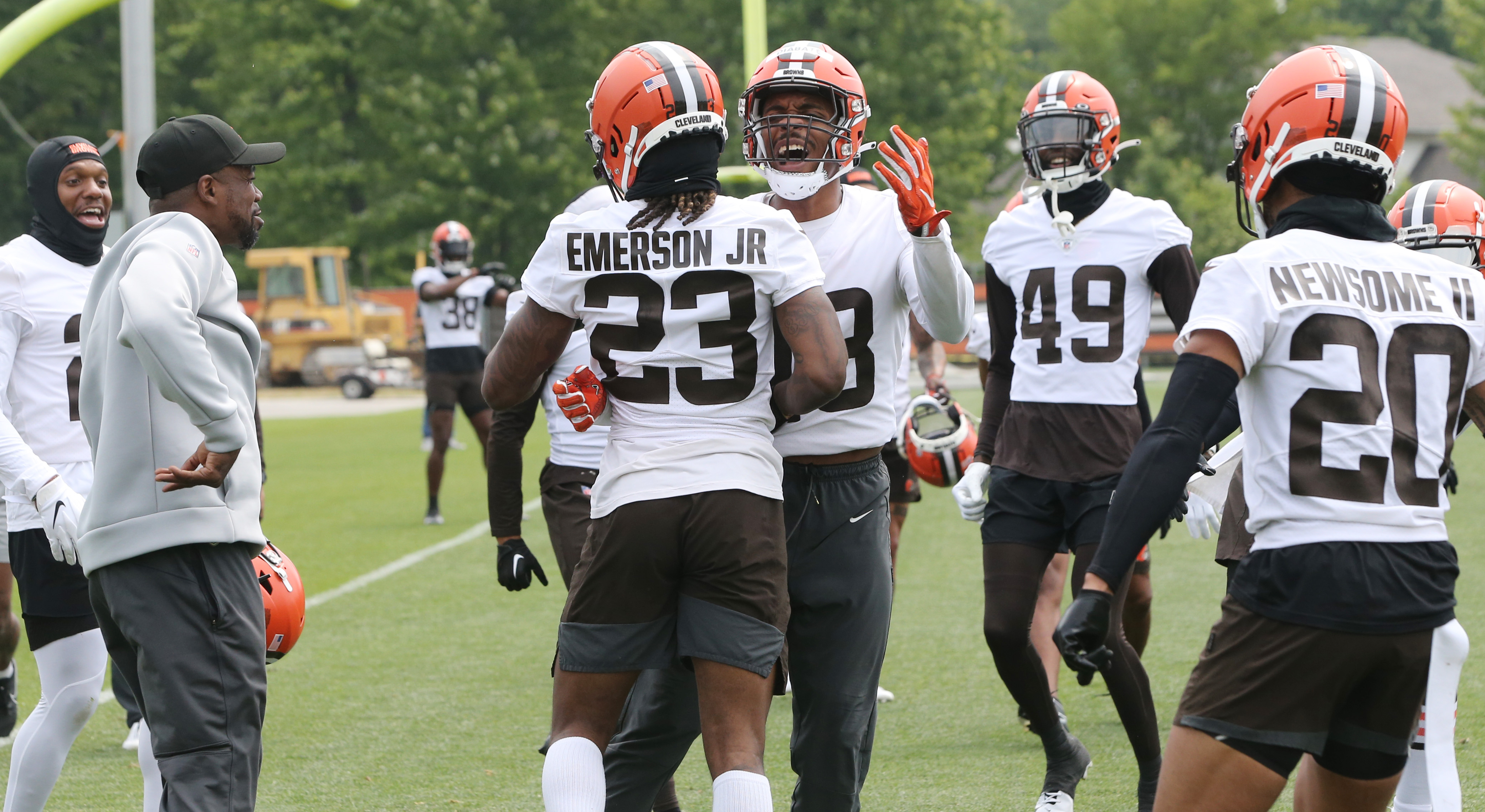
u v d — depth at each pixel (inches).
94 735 803.4
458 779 702.5
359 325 4672.7
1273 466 391.5
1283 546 387.2
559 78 5831.7
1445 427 396.8
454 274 1626.5
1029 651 629.6
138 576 474.6
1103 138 684.1
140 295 455.2
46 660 590.9
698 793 692.1
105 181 679.1
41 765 584.4
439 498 1759.4
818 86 511.8
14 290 649.0
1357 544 380.8
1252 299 389.1
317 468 2241.6
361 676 923.4
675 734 517.7
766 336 462.0
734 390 457.1
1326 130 405.4
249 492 494.6
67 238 669.3
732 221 454.6
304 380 4554.6
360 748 759.7
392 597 1197.7
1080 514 658.8
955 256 503.2
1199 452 387.2
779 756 741.9
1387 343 391.2
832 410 510.9
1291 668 384.5
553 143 5753.0
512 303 591.2
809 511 509.0
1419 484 390.0
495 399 490.6
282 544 1478.8
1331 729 405.1
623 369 460.1
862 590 510.3
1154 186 5644.7
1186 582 1207.6
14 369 657.6
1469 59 6048.2
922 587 1206.3
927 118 5762.8
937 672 915.4
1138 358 681.6
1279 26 6412.4
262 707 492.4
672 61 455.8
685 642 455.8
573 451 679.7
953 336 528.4
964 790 673.6
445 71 5698.8
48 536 569.9
